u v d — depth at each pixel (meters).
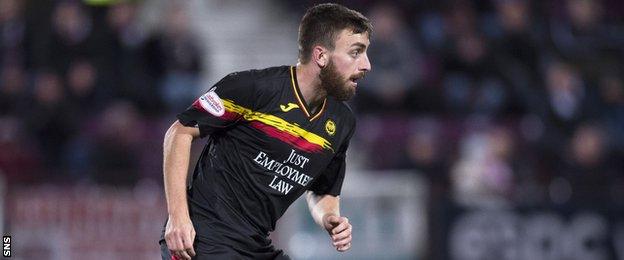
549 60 47.78
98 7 43.22
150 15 46.38
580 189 36.78
